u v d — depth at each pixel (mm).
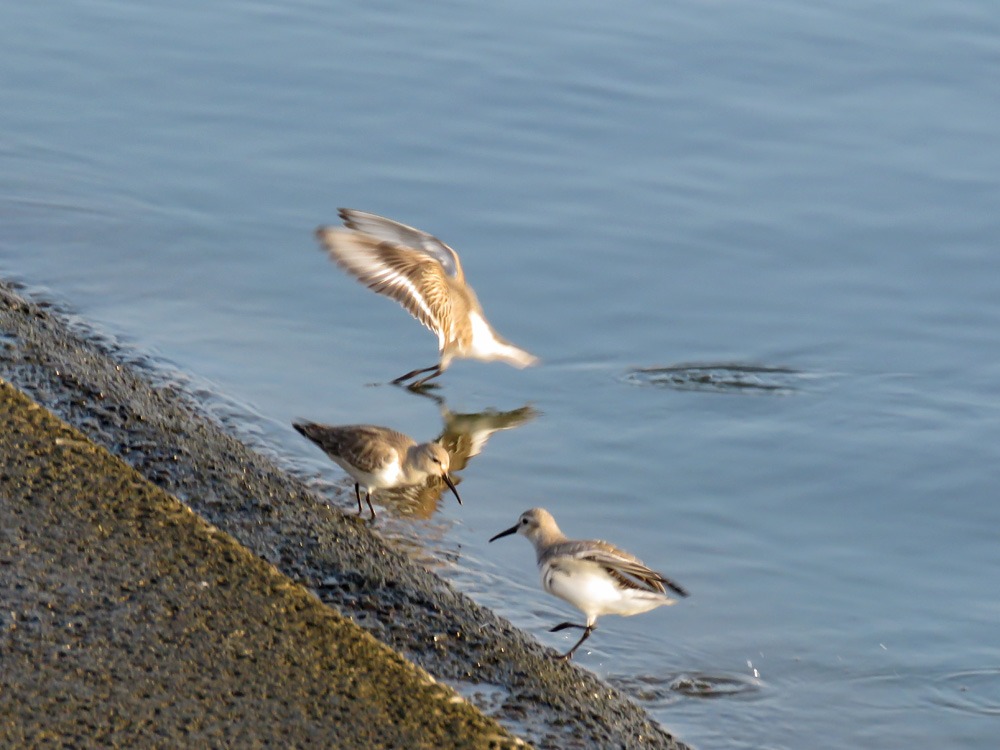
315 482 12711
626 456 14117
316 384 14844
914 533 13008
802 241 18484
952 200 19516
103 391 12727
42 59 21766
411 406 14789
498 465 13742
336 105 21172
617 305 17031
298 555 10727
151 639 8883
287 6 24562
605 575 10016
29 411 11195
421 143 20312
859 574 12328
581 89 22078
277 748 8125
